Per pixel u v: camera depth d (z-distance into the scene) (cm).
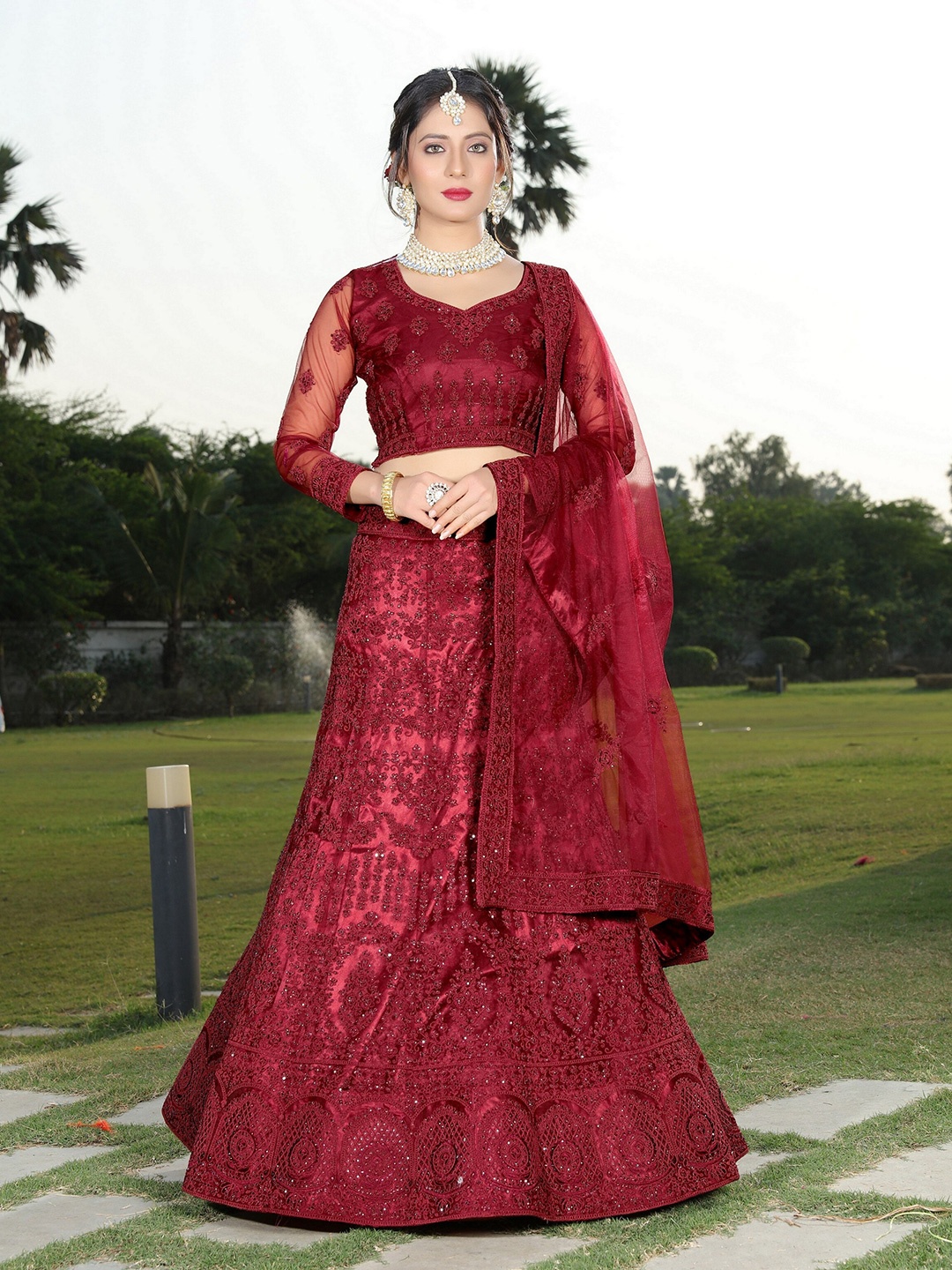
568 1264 185
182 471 3409
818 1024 351
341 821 238
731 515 4969
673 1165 216
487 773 235
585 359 265
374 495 242
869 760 1228
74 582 2934
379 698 242
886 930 499
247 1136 218
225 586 3434
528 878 232
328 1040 222
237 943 606
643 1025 229
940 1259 179
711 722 2089
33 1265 194
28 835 1012
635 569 260
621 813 244
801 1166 228
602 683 249
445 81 260
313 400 262
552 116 1322
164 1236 205
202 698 2998
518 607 243
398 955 227
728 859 816
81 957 598
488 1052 220
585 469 249
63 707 2798
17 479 3058
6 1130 282
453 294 258
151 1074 337
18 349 2327
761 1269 183
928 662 4531
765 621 4497
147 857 897
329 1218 208
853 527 4747
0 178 2270
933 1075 292
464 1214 206
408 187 268
